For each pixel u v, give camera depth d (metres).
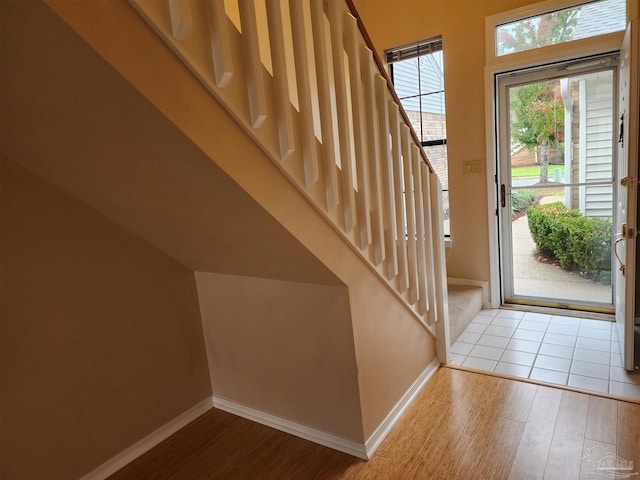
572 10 2.97
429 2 3.48
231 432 2.21
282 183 1.38
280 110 1.29
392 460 1.91
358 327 1.86
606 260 3.32
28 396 1.66
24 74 1.00
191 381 2.33
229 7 2.32
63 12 0.78
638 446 1.87
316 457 1.97
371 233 1.90
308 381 2.04
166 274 2.17
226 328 2.27
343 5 1.63
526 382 2.46
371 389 1.98
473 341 3.04
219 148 1.14
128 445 2.03
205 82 1.07
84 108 1.06
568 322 3.24
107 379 1.93
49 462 1.74
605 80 3.05
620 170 2.71
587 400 2.24
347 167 1.63
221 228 1.58
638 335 2.85
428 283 2.50
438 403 2.31
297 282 1.93
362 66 1.76
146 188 1.42
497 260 3.58
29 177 1.62
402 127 2.09
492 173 3.44
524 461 1.83
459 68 3.44
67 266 1.76
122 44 0.89
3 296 1.57
